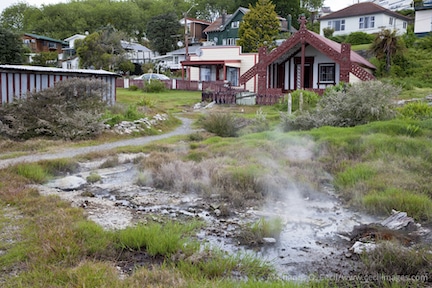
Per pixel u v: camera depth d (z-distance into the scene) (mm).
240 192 7746
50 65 59156
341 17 46781
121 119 15820
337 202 7551
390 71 30734
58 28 89125
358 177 8469
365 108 13555
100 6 91938
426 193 7477
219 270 4465
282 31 54531
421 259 4809
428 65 31250
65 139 13688
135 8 93312
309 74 29922
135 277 4156
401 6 55969
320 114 14453
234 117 16547
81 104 14906
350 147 10586
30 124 13844
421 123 12227
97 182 8781
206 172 8867
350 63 25969
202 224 6215
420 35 39656
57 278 4090
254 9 46656
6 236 5242
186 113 22250
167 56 56375
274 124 15992
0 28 37219
